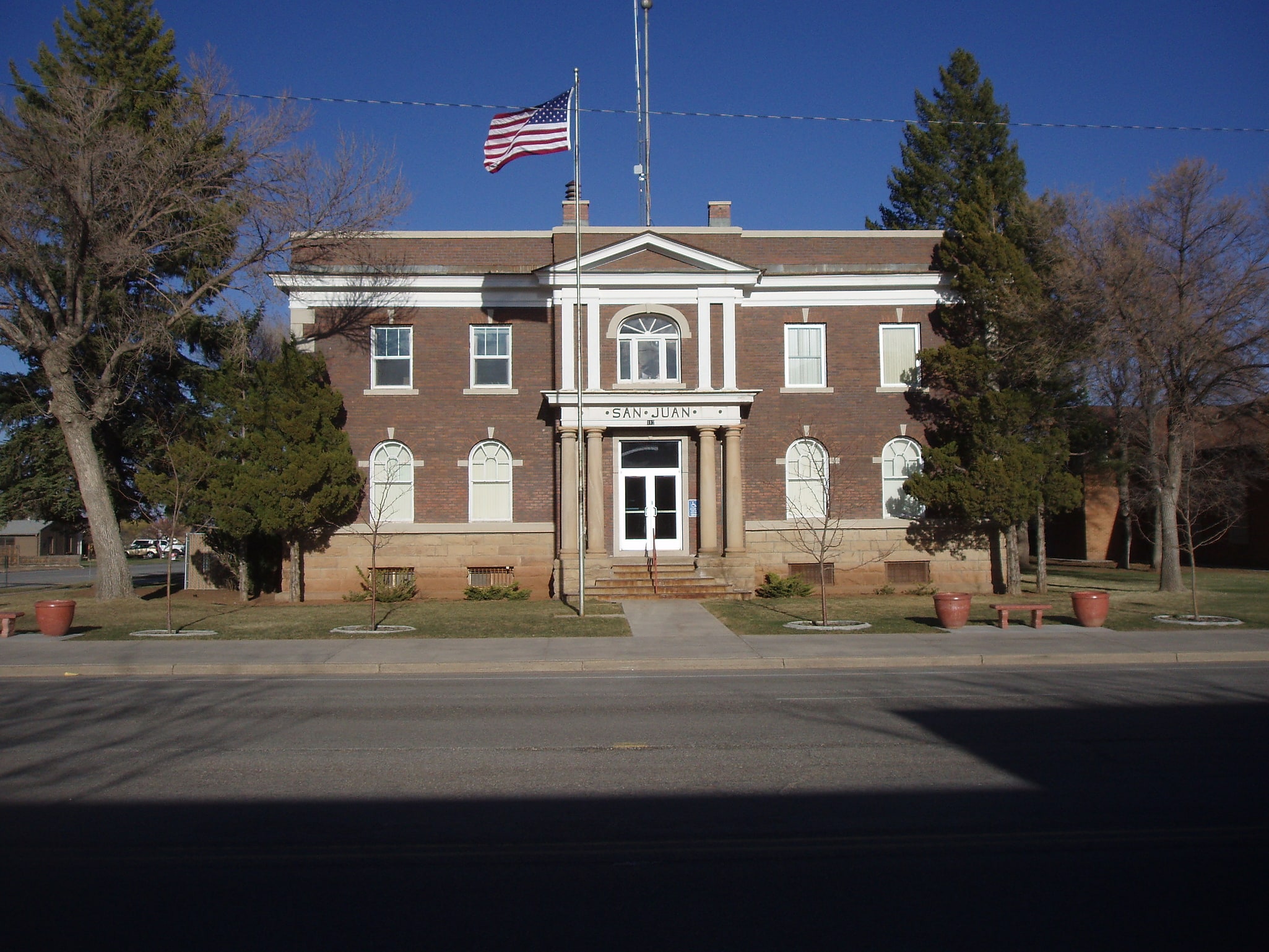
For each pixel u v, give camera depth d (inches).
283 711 473.4
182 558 2765.7
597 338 1062.4
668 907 219.0
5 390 1283.2
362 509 1076.5
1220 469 1300.4
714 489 1056.8
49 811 297.0
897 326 1125.1
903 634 750.5
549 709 475.2
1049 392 1132.5
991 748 377.4
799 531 990.4
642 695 522.0
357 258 1047.6
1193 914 214.1
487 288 1090.7
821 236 1133.1
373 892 229.8
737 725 429.1
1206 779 327.9
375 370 1095.0
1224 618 805.2
